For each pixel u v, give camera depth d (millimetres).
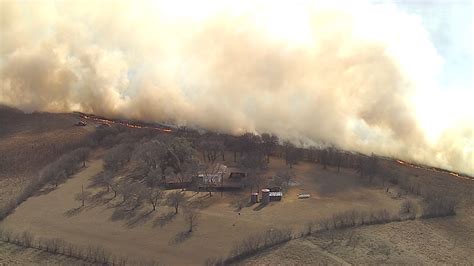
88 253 137125
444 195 172000
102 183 175500
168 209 158375
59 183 176500
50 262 134625
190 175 174625
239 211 157375
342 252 137375
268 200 163875
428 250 141250
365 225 151000
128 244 141375
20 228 149625
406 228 151000
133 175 178875
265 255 135375
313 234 144625
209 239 143000
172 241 142375
